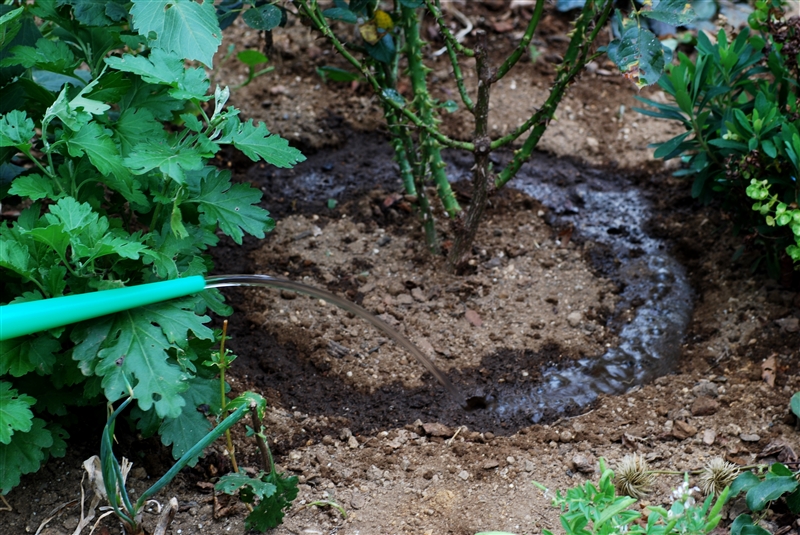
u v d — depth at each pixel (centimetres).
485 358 198
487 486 181
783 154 192
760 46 199
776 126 192
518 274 209
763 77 214
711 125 205
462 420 191
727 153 202
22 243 168
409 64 201
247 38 239
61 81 194
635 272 210
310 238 212
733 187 198
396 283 206
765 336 194
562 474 182
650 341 201
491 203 217
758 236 198
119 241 167
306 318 201
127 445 181
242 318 201
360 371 196
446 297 205
